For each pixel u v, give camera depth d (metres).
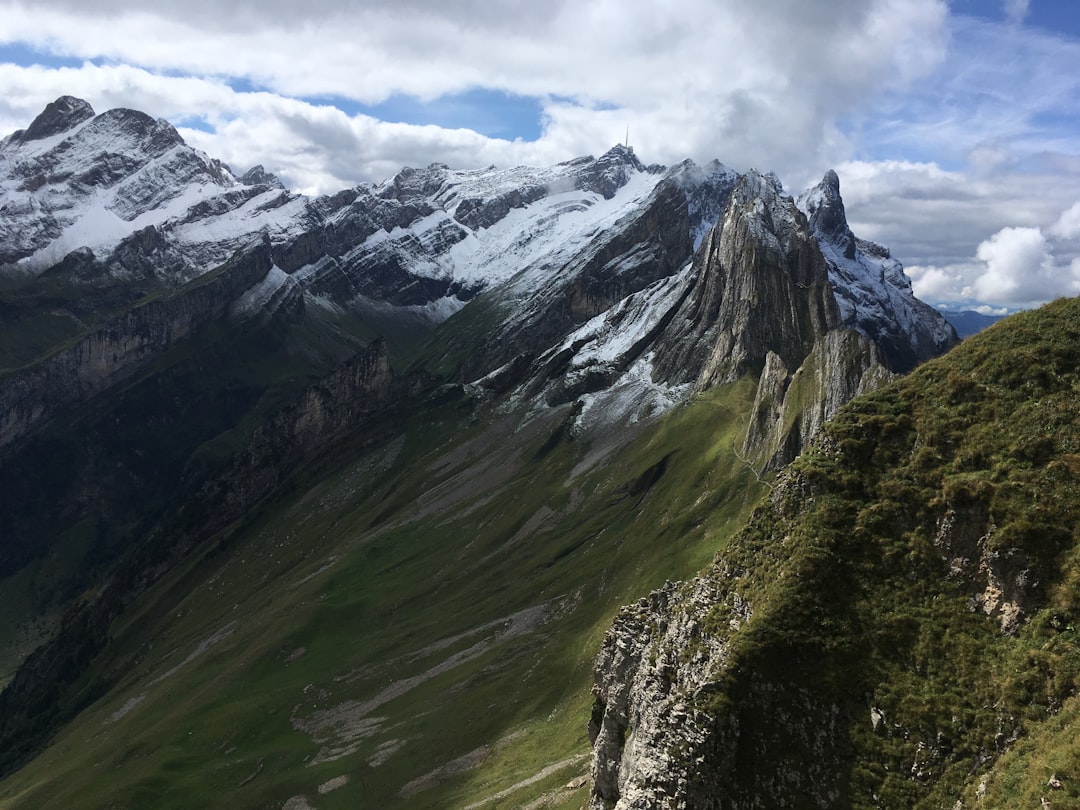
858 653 57.16
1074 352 62.12
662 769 57.25
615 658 74.38
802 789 54.12
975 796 49.12
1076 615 51.56
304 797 162.25
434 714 179.88
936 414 64.38
